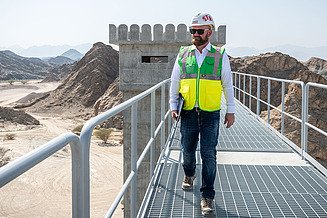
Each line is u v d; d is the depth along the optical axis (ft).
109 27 68.08
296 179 23.16
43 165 135.74
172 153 29.07
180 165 25.85
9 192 110.01
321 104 144.46
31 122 262.88
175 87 17.25
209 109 16.56
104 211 101.30
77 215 7.71
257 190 21.31
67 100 382.83
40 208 98.53
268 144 32.07
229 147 30.83
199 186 21.65
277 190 21.31
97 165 147.02
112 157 163.53
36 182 118.73
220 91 16.62
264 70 238.68
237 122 44.34
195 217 17.78
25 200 103.81
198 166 25.44
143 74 68.28
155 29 67.46
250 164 26.30
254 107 181.98
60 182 122.11
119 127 237.86
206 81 16.34
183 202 19.47
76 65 438.40
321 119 137.28
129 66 68.59
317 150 106.63
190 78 16.44
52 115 348.79
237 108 59.16
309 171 24.79
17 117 258.57
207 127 16.75
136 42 67.56
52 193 112.47
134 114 15.56
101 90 391.04
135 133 15.64
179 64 17.02
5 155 164.35
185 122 17.35
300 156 28.32
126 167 65.10
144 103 66.44
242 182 22.61
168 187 21.49
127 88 68.39
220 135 36.11
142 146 66.08
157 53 68.18
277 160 27.35
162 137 27.09
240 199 20.04
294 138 105.91
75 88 398.62
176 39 67.21
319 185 22.11
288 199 20.08
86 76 408.26
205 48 16.49
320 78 183.01
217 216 17.94
